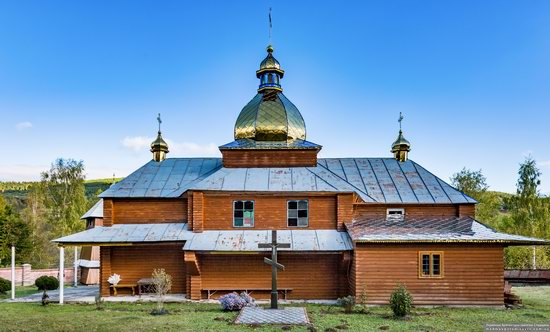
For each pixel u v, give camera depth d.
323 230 24.78
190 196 25.20
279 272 24.41
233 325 16.48
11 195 104.56
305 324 16.56
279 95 29.73
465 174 53.03
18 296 26.64
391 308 19.56
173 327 16.19
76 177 61.75
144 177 27.81
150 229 25.28
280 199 25.19
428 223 24.97
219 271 24.39
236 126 29.31
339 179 26.11
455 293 22.03
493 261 22.22
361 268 22.19
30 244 49.66
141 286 25.14
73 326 16.53
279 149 27.38
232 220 25.06
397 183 27.64
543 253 44.16
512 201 50.06
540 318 18.69
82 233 24.80
